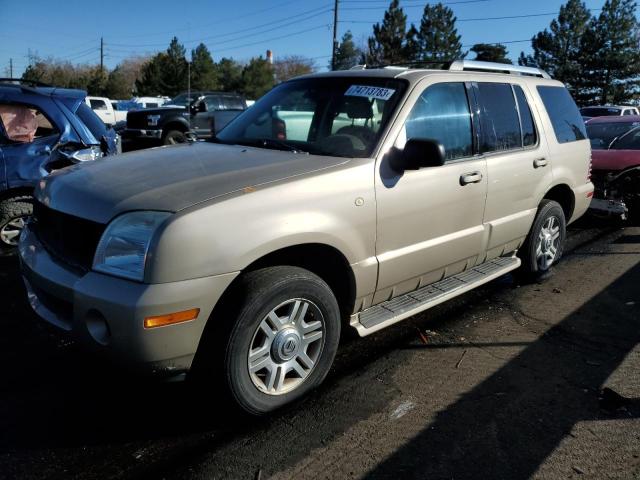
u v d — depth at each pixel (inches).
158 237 99.8
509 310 186.1
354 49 2815.0
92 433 114.7
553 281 216.4
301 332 121.3
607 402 129.6
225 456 108.1
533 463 108.0
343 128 145.3
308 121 153.6
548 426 120.0
